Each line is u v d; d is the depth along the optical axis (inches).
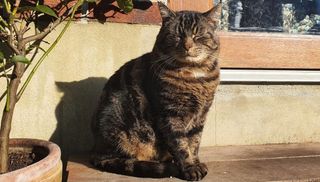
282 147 45.7
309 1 49.8
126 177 34.7
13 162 32.7
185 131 36.6
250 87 46.3
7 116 31.7
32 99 41.1
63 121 42.1
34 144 33.8
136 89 37.2
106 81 42.6
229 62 45.4
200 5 45.0
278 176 35.5
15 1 33.3
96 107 40.9
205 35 36.4
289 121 47.8
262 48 46.3
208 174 35.7
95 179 34.1
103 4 41.4
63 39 41.2
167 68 35.7
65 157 42.3
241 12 47.8
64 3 38.6
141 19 42.8
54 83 41.5
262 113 46.8
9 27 31.7
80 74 42.0
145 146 37.4
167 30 36.7
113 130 37.4
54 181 29.4
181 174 34.6
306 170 37.3
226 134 45.9
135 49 43.1
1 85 39.9
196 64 35.9
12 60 28.0
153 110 36.5
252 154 42.4
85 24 41.6
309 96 48.2
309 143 48.0
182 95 35.7
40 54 40.7
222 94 45.4
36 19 38.7
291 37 47.2
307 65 47.8
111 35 42.4
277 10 48.9
